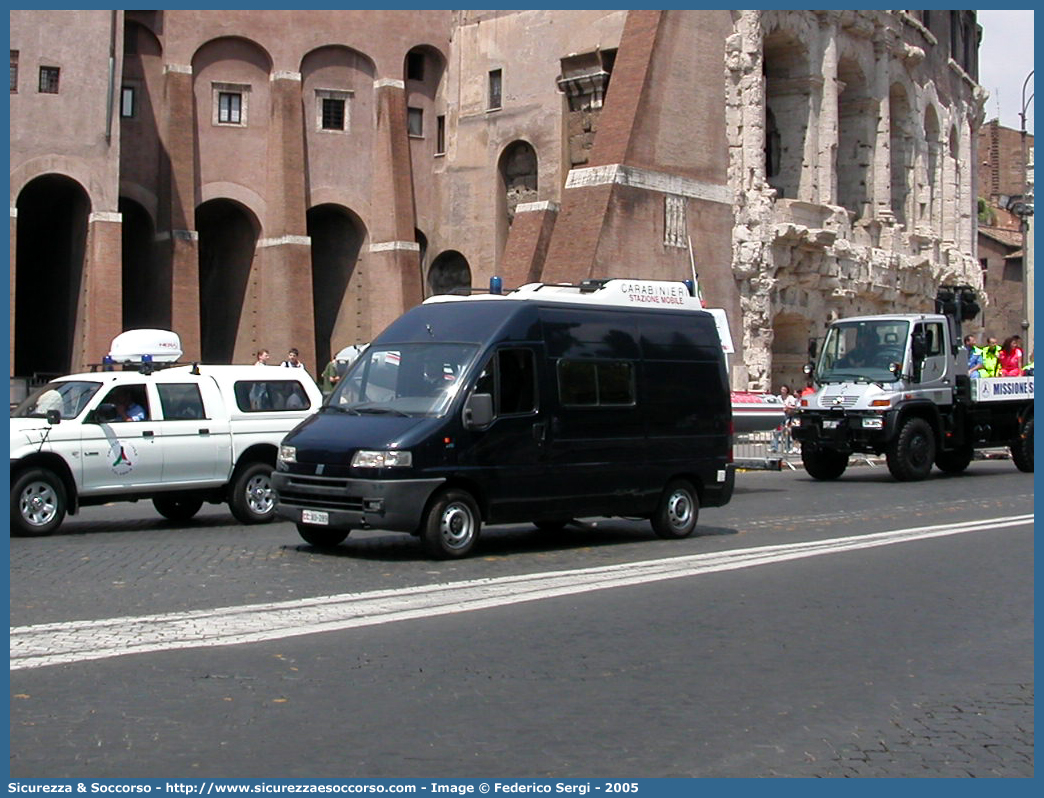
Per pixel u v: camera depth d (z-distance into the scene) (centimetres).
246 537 1844
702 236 4388
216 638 1091
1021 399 3212
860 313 5316
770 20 4688
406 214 4972
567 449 1670
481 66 5106
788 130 5000
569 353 1691
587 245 3991
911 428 2930
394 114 4994
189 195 4625
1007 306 7700
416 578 1426
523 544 1759
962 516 2188
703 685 974
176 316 4534
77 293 4347
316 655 1036
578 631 1148
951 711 925
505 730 846
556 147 4812
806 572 1513
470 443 1574
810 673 1023
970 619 1253
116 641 1073
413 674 984
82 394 1936
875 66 5350
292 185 4781
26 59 4103
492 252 5034
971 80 6588
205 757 780
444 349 1631
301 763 773
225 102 4809
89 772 752
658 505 1797
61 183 4369
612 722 870
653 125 4191
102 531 1948
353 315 5050
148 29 4650
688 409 1833
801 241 4756
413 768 768
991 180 8919
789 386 4988
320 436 1588
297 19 4859
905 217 5744
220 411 2022
